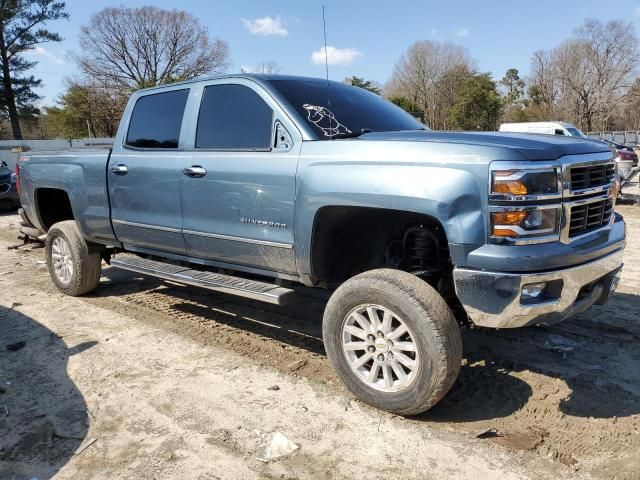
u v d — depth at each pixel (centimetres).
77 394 366
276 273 397
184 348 440
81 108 5097
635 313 490
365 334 336
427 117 6041
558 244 299
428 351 306
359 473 279
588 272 315
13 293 604
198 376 390
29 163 602
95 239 545
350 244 387
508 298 290
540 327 464
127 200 487
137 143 489
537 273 291
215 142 420
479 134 341
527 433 310
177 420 332
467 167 294
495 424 320
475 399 349
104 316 521
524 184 284
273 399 355
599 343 431
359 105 431
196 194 424
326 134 369
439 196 297
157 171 454
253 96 402
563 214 300
